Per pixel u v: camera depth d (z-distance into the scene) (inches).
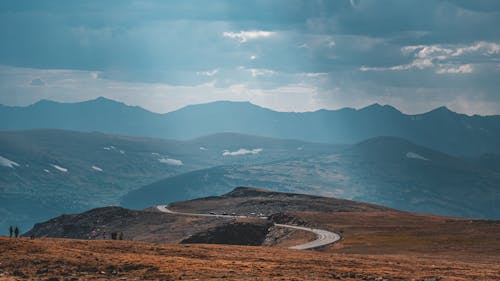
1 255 3265.3
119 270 3029.0
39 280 2655.0
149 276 2861.7
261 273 2997.0
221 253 4067.4
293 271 3142.2
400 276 3080.7
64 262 3134.8
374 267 3599.9
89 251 3757.4
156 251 3937.0
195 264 3235.7
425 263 4067.4
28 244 3619.6
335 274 3085.6
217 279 2728.8
